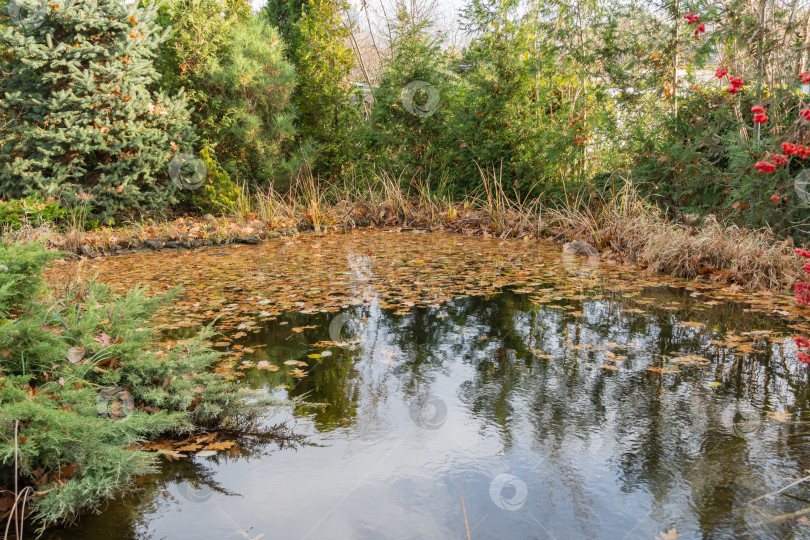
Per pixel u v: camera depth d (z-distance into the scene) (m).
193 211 10.69
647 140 7.74
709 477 2.23
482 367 3.46
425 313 4.68
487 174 10.00
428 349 3.81
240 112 10.91
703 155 7.36
